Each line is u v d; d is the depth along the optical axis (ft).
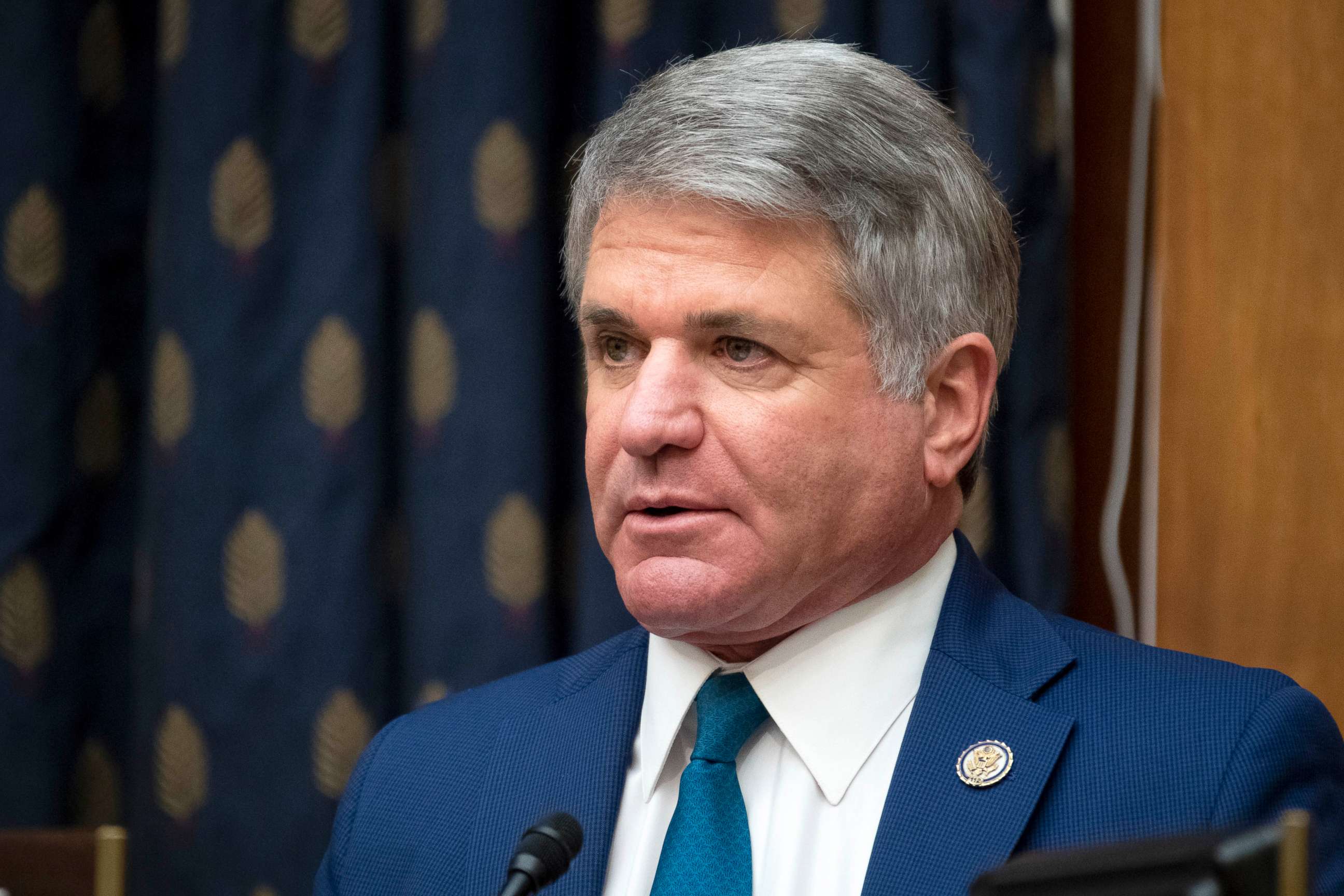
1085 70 29.17
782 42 17.06
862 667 16.80
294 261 30.83
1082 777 15.74
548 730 18.51
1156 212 26.94
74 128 32.48
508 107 30.12
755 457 15.58
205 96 30.91
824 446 15.81
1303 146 25.36
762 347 15.83
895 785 15.87
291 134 31.01
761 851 16.17
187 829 29.84
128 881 30.01
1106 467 28.60
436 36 30.55
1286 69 25.53
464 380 29.84
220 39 30.96
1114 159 28.63
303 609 30.12
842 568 16.26
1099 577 28.58
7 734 31.19
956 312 16.97
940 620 17.40
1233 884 8.61
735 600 15.72
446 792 18.67
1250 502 25.34
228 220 30.71
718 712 16.85
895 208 16.28
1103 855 9.01
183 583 30.25
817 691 16.66
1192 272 25.93
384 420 30.99
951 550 18.42
